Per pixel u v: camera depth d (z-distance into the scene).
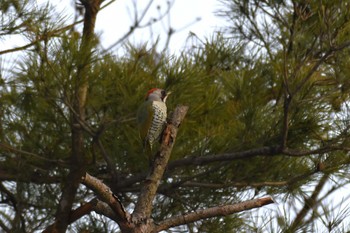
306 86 10.38
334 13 9.66
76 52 9.55
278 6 11.34
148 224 6.54
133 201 12.27
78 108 10.56
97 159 12.27
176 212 12.35
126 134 11.48
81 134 10.82
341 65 10.22
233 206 6.64
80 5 11.07
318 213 8.18
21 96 10.83
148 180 6.67
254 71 11.85
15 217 11.16
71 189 9.40
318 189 12.26
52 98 10.18
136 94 10.88
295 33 10.38
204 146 11.44
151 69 11.42
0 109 11.55
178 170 12.15
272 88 11.59
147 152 11.12
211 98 11.74
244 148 11.53
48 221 11.51
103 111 11.52
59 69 9.65
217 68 12.76
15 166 11.80
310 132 10.96
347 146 10.71
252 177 11.98
